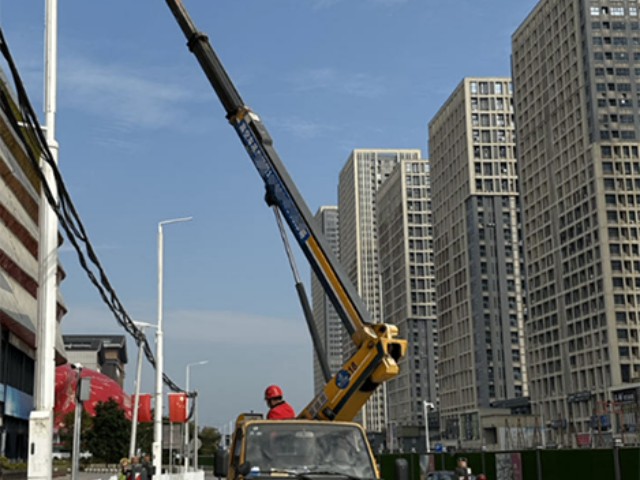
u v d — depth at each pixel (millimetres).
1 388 67750
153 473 44844
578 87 150750
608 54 149125
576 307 146375
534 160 164000
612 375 134375
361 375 13219
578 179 148375
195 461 81562
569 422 145250
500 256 190625
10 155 62531
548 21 162125
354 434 11906
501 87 198500
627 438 121750
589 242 144000
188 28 16891
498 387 184750
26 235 72812
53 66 16922
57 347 82125
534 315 159875
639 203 142125
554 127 157375
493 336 187250
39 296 16234
